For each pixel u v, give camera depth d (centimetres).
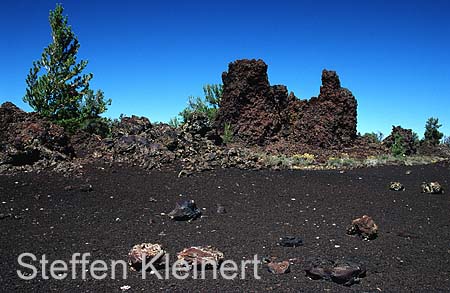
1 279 565
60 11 2088
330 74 2645
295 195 1075
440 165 1836
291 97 2850
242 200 1012
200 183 1151
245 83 2634
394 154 2427
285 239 713
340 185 1219
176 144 1509
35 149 1316
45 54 2066
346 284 557
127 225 809
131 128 1562
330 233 787
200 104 3158
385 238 767
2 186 1046
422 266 634
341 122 2569
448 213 957
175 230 787
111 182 1123
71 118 2034
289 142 2541
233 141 2539
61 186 1070
